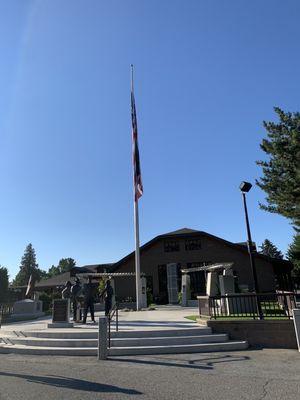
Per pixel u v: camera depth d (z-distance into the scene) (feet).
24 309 78.89
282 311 50.72
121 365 33.94
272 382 26.84
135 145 82.48
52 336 45.39
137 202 81.10
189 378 28.40
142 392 24.73
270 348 42.16
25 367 33.78
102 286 97.09
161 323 51.03
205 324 46.24
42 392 24.88
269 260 112.06
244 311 50.98
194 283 113.39
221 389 25.18
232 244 114.32
